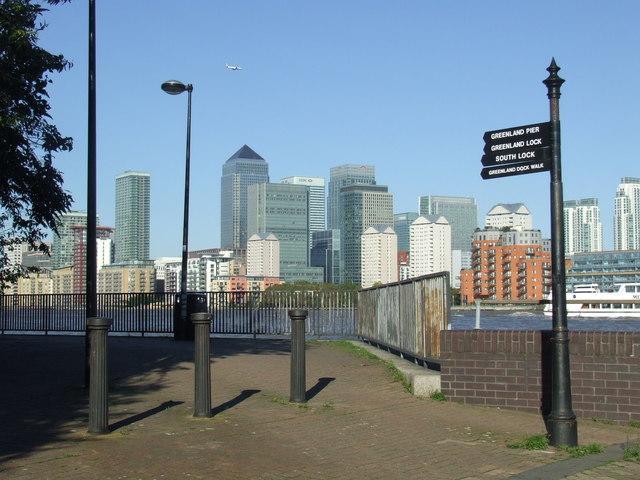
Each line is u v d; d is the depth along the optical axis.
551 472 7.28
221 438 8.40
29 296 25.23
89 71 12.63
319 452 7.93
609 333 10.09
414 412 10.20
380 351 16.59
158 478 6.73
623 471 7.40
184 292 21.06
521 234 153.50
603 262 156.75
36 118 15.74
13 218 17.94
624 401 9.95
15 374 13.52
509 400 10.50
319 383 12.52
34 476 6.70
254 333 22.25
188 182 22.08
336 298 22.12
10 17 13.81
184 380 12.60
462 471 7.30
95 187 12.59
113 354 16.36
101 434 8.46
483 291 154.25
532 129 8.95
